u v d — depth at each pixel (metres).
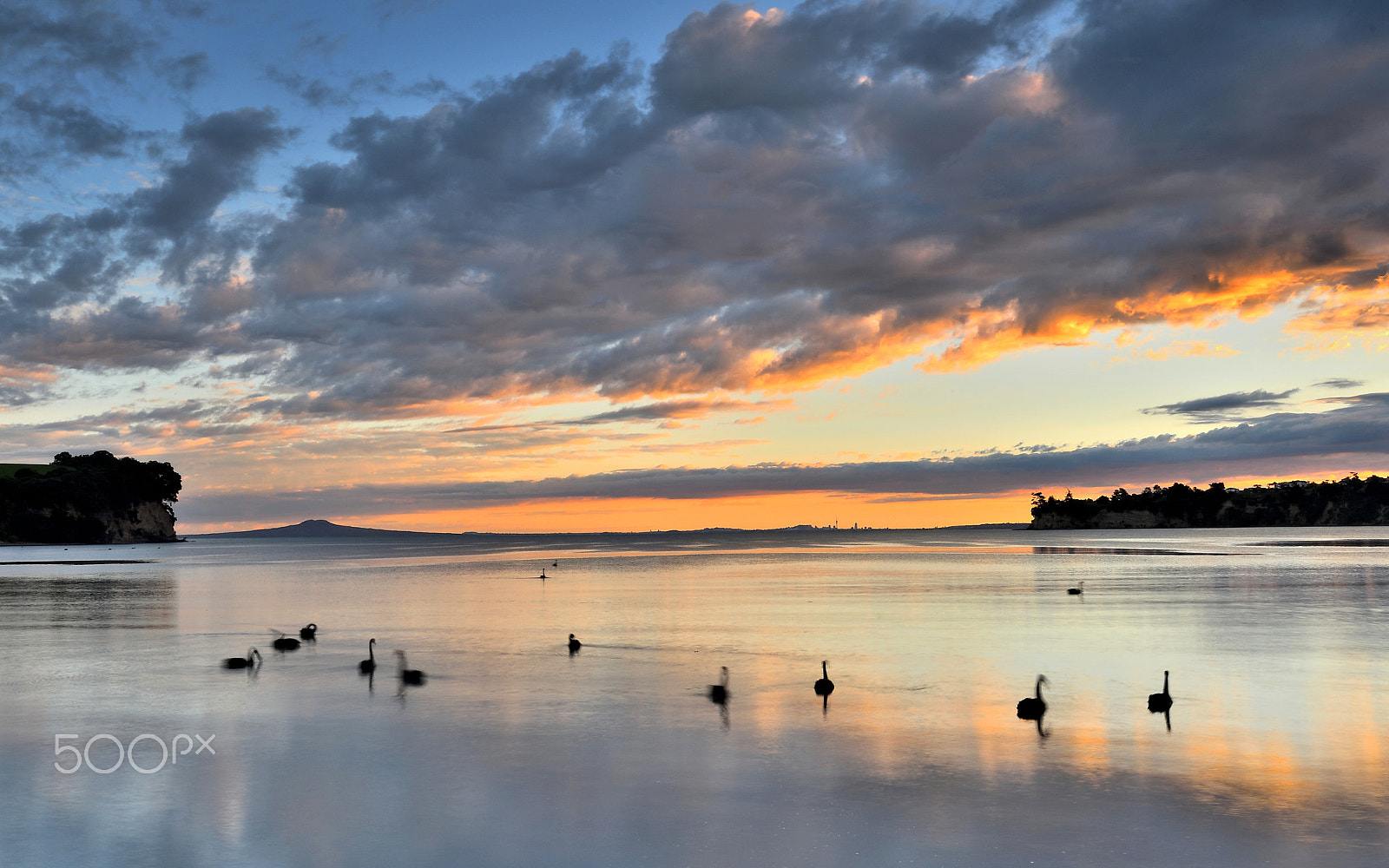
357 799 20.80
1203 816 19.28
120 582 109.19
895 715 29.42
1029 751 24.72
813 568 136.38
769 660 41.88
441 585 102.56
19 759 24.22
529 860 17.19
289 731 27.31
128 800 20.77
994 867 16.70
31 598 82.19
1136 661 40.47
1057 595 78.94
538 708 30.64
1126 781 21.78
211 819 19.53
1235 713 29.30
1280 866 16.69
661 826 18.88
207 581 111.50
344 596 84.88
